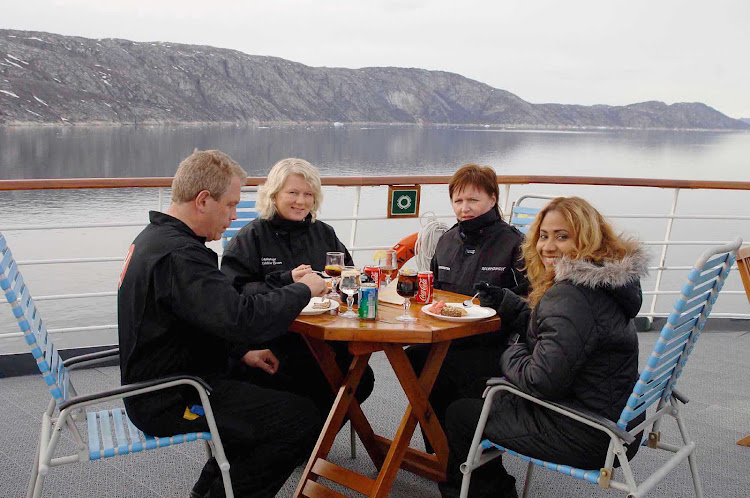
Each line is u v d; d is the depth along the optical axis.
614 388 1.84
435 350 2.27
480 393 2.51
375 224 43.38
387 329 2.01
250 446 2.03
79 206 40.53
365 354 2.30
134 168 106.75
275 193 2.77
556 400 1.82
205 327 1.84
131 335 1.86
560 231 1.92
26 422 3.03
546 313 1.83
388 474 2.22
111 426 1.98
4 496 2.35
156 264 1.83
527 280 2.60
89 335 28.61
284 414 2.02
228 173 1.98
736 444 2.99
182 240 1.88
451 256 2.80
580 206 1.91
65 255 45.62
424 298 2.42
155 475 2.58
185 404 1.92
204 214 1.97
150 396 1.88
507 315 2.32
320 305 2.27
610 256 1.84
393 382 3.68
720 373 3.93
